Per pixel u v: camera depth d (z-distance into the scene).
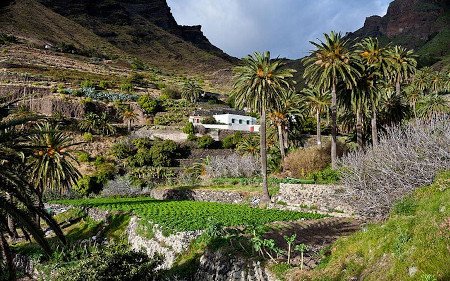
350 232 28.02
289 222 31.12
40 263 36.28
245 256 21.45
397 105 49.12
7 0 198.62
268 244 20.44
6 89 91.81
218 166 65.94
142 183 66.00
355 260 15.98
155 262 25.25
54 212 48.88
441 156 20.08
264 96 42.38
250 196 45.50
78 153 73.62
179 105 108.06
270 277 18.91
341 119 54.44
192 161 75.00
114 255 23.47
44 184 42.34
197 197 51.47
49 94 95.69
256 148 69.56
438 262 12.83
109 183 64.19
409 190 20.14
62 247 37.94
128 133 87.75
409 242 14.18
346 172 29.06
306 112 67.00
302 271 18.00
